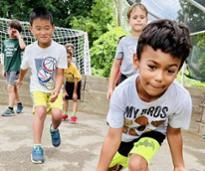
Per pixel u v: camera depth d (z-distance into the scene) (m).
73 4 11.89
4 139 3.76
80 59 7.83
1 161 3.07
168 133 1.91
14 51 5.03
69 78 5.05
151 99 1.72
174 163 1.93
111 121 1.79
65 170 2.95
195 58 5.91
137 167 1.84
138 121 1.84
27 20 11.33
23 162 3.06
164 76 1.45
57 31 8.15
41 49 3.13
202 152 3.97
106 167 1.84
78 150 3.54
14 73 5.05
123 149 2.00
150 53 1.44
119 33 8.19
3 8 11.12
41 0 11.45
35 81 3.19
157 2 5.76
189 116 1.83
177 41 1.41
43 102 3.15
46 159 3.17
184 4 5.62
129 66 3.19
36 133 3.10
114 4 10.03
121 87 1.77
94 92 5.99
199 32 5.67
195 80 6.47
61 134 4.18
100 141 4.00
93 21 10.34
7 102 6.13
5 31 7.04
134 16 3.18
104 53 8.12
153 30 1.45
